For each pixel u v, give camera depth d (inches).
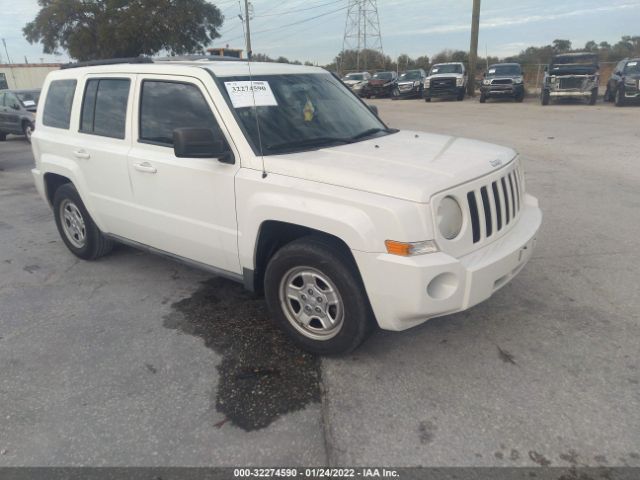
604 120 606.5
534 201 164.4
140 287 187.5
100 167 181.8
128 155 169.6
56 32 1465.3
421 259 114.8
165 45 1475.1
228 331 154.6
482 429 111.0
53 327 160.4
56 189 216.8
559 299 166.4
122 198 177.8
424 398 121.5
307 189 126.8
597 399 118.7
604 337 143.9
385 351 141.3
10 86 1604.3
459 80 1015.0
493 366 132.7
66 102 200.5
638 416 112.9
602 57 1416.1
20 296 183.6
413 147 149.5
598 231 227.1
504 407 117.4
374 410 118.2
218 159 143.8
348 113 172.9
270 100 154.4
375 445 107.8
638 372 128.0
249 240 140.9
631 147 421.1
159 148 161.9
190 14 1444.4
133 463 105.2
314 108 163.2
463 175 125.8
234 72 156.4
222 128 144.6
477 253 126.7
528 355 136.8
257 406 121.0
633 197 277.3
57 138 201.2
